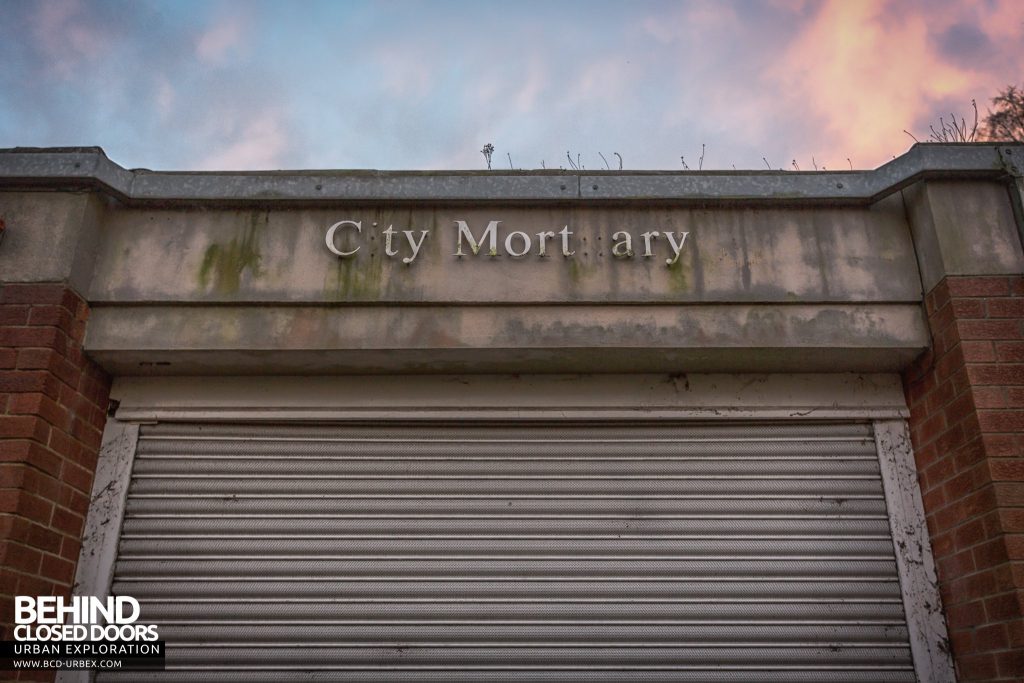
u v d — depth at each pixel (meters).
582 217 4.89
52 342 4.34
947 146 4.73
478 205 4.91
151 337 4.60
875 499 4.77
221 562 4.62
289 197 4.84
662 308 4.68
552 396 4.93
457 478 4.83
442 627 4.52
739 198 4.86
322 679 4.42
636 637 4.51
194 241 4.79
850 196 4.85
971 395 4.25
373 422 4.93
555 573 4.63
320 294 4.66
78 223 4.61
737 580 4.62
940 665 4.37
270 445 4.88
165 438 4.86
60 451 4.38
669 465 4.86
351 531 4.70
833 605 4.56
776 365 4.88
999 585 3.97
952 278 4.50
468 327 4.62
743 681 4.43
